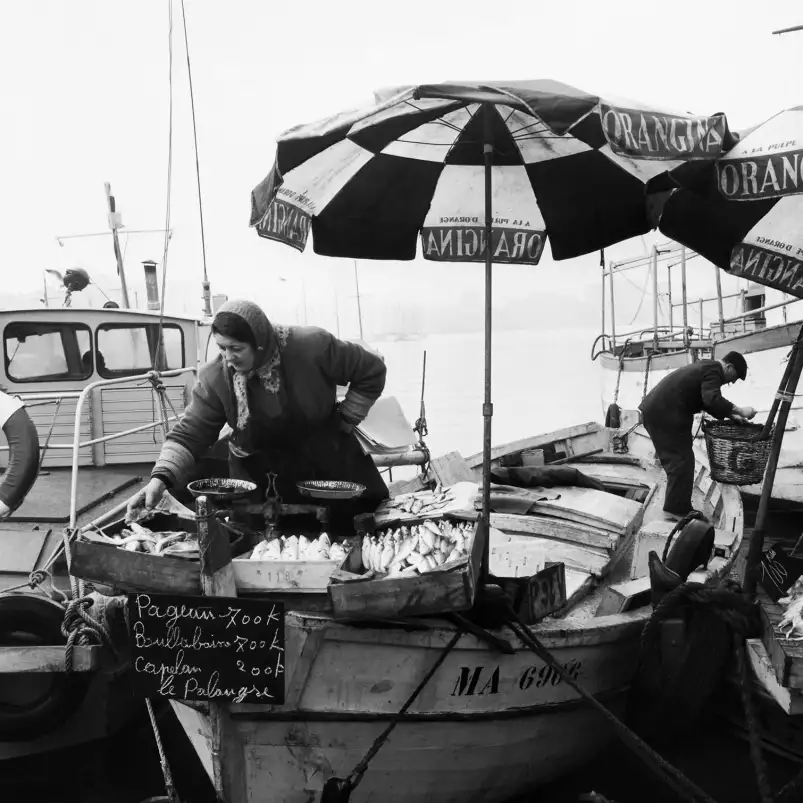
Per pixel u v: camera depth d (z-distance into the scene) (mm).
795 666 3635
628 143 3525
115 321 7375
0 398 5203
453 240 5414
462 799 4504
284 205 4707
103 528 4672
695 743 5473
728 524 6355
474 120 4820
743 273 4977
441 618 3957
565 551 5418
